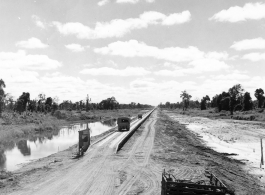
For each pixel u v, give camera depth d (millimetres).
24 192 14844
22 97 94938
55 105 113125
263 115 85125
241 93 110875
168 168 20641
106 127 67938
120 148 29953
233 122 78375
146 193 14516
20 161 26391
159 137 41406
